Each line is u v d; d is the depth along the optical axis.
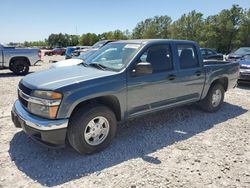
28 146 4.23
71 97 3.58
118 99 4.11
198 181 3.34
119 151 4.11
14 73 13.84
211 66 5.91
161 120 5.61
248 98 8.09
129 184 3.24
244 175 3.52
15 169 3.55
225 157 4.00
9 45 14.93
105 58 4.77
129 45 4.73
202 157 3.98
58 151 4.07
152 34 91.25
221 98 6.37
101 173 3.48
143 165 3.70
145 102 4.54
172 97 5.04
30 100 3.70
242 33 68.19
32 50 14.08
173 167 3.67
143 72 4.15
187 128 5.19
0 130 4.88
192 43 5.50
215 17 73.44
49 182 3.27
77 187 3.18
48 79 3.88
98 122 3.96
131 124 5.32
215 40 71.56
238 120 5.78
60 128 3.56
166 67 4.88
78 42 111.94
